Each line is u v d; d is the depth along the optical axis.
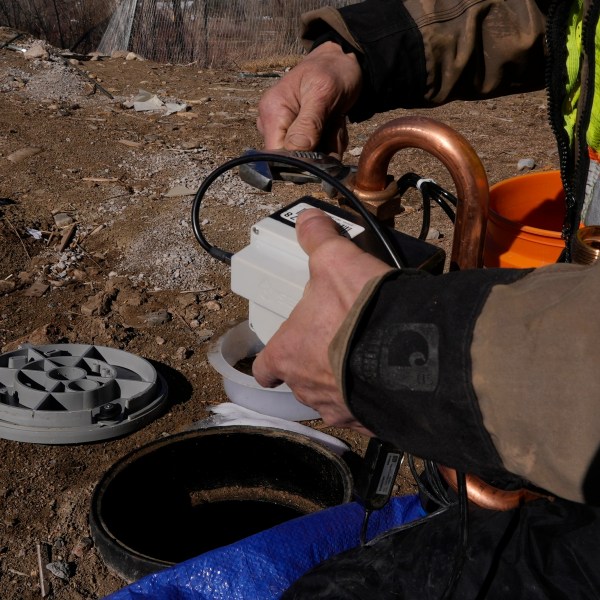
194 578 1.59
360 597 1.32
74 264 3.35
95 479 2.27
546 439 0.83
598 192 1.37
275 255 1.22
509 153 4.97
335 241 1.03
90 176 4.19
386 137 1.24
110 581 1.97
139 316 3.01
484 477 0.96
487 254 1.52
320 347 0.99
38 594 1.93
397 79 1.60
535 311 0.85
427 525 1.36
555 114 1.33
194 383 2.69
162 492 2.20
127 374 2.61
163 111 5.55
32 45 6.82
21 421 2.33
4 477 2.25
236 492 2.27
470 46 1.60
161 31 9.80
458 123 5.57
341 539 1.70
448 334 0.88
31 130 4.80
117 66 6.89
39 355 2.57
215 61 9.36
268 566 1.61
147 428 2.46
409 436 0.93
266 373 1.10
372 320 0.94
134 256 3.42
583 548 1.20
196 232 1.35
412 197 4.12
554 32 1.29
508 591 1.20
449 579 1.24
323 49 1.61
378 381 0.92
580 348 0.81
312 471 2.20
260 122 1.58
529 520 1.26
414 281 0.94
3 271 3.27
